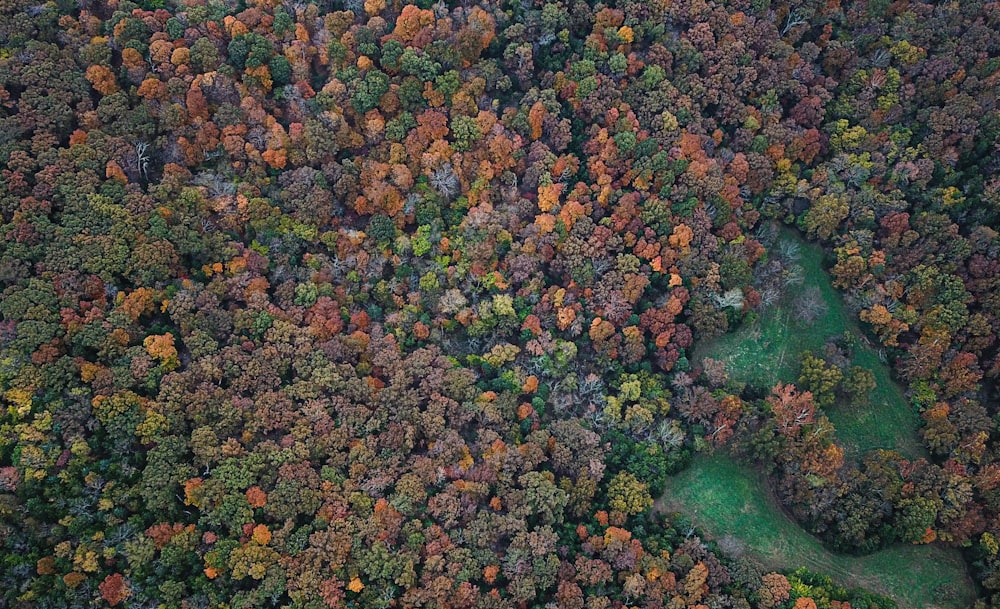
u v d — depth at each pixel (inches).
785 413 3221.0
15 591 2314.2
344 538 2667.3
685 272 3449.8
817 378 3383.4
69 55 3206.2
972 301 3316.9
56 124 3065.9
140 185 3184.1
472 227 3479.3
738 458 3297.2
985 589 2984.7
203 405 2792.8
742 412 3267.7
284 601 2578.7
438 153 3494.1
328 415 2952.8
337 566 2615.7
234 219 3272.6
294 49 3484.3
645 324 3408.0
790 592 2901.1
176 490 2623.0
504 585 2778.1
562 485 2999.5
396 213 3486.7
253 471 2711.6
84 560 2405.3
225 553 2544.3
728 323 3516.2
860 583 3088.1
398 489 2827.3
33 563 2375.7
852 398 3430.1
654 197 3516.2
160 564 2475.4
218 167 3348.9
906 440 3385.8
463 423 3112.7
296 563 2583.7
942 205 3508.9
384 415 3011.8
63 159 2987.2
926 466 3127.5
